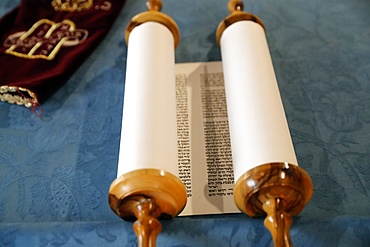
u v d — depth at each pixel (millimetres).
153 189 430
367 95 629
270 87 512
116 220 513
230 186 532
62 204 527
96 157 571
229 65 555
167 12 773
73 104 630
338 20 744
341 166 554
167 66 549
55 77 631
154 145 456
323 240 475
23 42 695
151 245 416
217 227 485
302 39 712
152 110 485
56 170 558
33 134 597
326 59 679
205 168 548
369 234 476
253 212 466
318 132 589
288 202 440
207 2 789
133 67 540
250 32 578
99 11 749
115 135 594
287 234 418
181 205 460
